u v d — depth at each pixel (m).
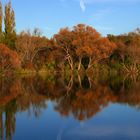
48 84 51.94
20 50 90.88
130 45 93.38
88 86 48.22
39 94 37.59
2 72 75.00
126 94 36.66
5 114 24.31
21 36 93.31
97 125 20.31
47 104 29.58
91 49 87.75
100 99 32.75
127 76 79.00
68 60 94.75
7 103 30.02
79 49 88.00
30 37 93.81
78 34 91.00
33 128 19.77
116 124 20.56
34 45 92.94
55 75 81.56
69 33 91.88
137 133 18.20
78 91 40.91
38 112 25.16
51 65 96.06
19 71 85.88
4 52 73.00
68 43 93.06
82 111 25.56
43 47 95.81
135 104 28.98
